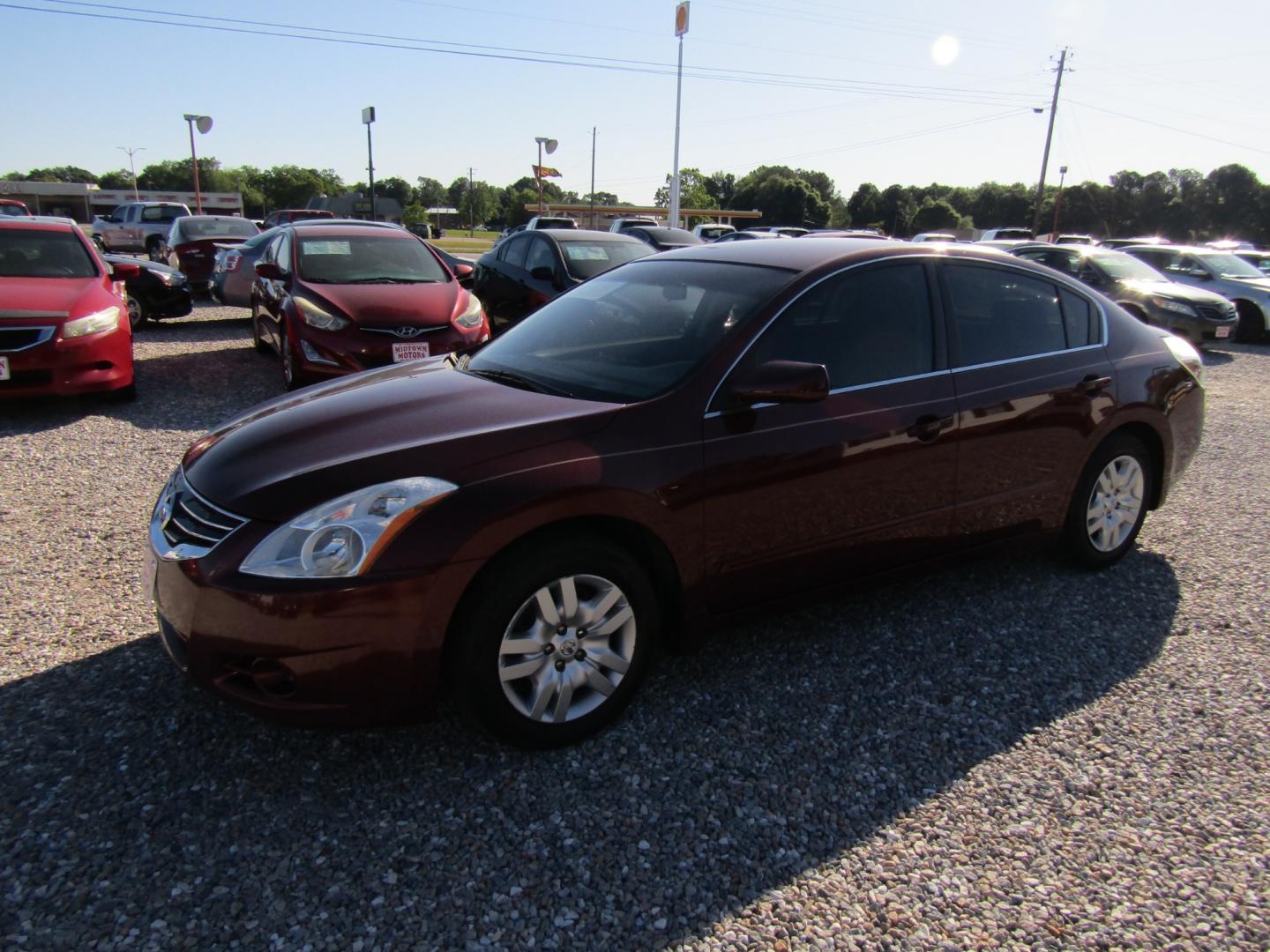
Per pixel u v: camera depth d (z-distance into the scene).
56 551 4.24
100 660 3.27
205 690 2.62
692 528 2.96
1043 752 2.90
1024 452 3.82
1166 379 4.33
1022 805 2.63
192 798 2.56
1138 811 2.62
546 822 2.51
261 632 2.47
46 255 7.52
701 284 3.56
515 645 2.68
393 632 2.51
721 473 3.00
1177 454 4.47
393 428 2.90
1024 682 3.32
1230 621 3.87
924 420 3.47
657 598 3.12
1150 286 13.46
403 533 2.52
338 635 2.47
